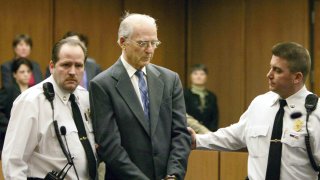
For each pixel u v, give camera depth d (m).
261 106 5.37
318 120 5.15
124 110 5.31
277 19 13.00
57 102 5.23
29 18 12.02
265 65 13.13
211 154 6.62
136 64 5.34
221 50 13.76
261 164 5.24
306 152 5.15
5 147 5.19
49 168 5.15
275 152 5.17
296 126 5.17
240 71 13.47
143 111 5.36
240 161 6.49
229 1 13.66
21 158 5.10
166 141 5.37
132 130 5.30
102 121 5.28
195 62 14.09
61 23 12.42
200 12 14.04
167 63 13.97
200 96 11.71
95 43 12.87
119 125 5.31
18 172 5.09
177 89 5.55
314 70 12.57
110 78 5.38
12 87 8.84
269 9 13.10
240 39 13.48
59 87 5.25
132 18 5.32
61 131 5.16
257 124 5.32
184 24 14.18
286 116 5.24
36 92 5.20
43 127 5.16
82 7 12.70
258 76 13.23
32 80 9.21
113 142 5.23
